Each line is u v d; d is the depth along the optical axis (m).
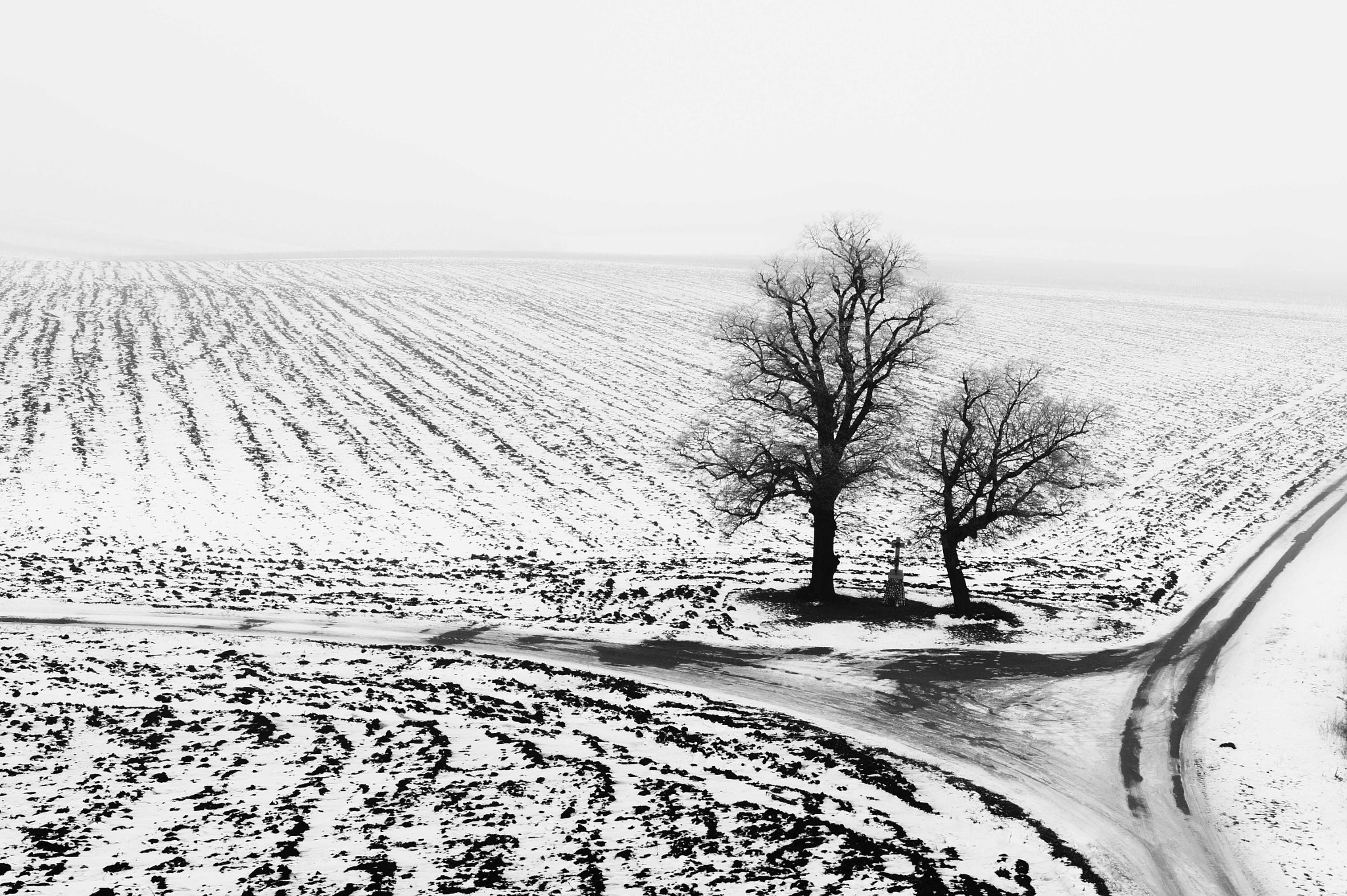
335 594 32.94
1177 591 35.06
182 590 32.47
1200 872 17.64
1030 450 32.12
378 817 17.97
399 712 22.83
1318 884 17.23
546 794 19.02
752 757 21.12
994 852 17.62
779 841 17.36
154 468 47.34
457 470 50.50
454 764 20.22
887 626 30.28
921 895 15.71
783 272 32.12
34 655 25.81
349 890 15.52
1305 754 22.00
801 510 47.53
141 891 15.34
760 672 26.77
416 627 29.89
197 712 22.45
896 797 19.67
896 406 32.94
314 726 21.94
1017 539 43.88
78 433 51.16
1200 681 26.56
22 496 42.16
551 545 40.84
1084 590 34.97
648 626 30.30
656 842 17.28
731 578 35.41
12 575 32.88
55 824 17.34
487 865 16.33
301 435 54.47
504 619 30.97
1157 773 21.44
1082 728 23.67
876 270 32.12
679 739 21.92
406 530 41.84
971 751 22.28
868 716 24.05
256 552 37.81
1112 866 17.53
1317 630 30.39
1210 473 53.66
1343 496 48.78
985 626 30.41
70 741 20.67
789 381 32.84
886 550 41.78
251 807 18.22
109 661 25.56
